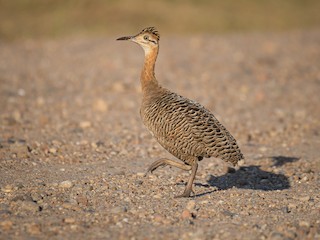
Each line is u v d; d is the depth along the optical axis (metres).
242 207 22.53
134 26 73.06
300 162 29.56
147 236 19.22
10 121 35.88
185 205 22.45
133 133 34.81
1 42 67.31
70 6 78.38
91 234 19.33
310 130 36.53
